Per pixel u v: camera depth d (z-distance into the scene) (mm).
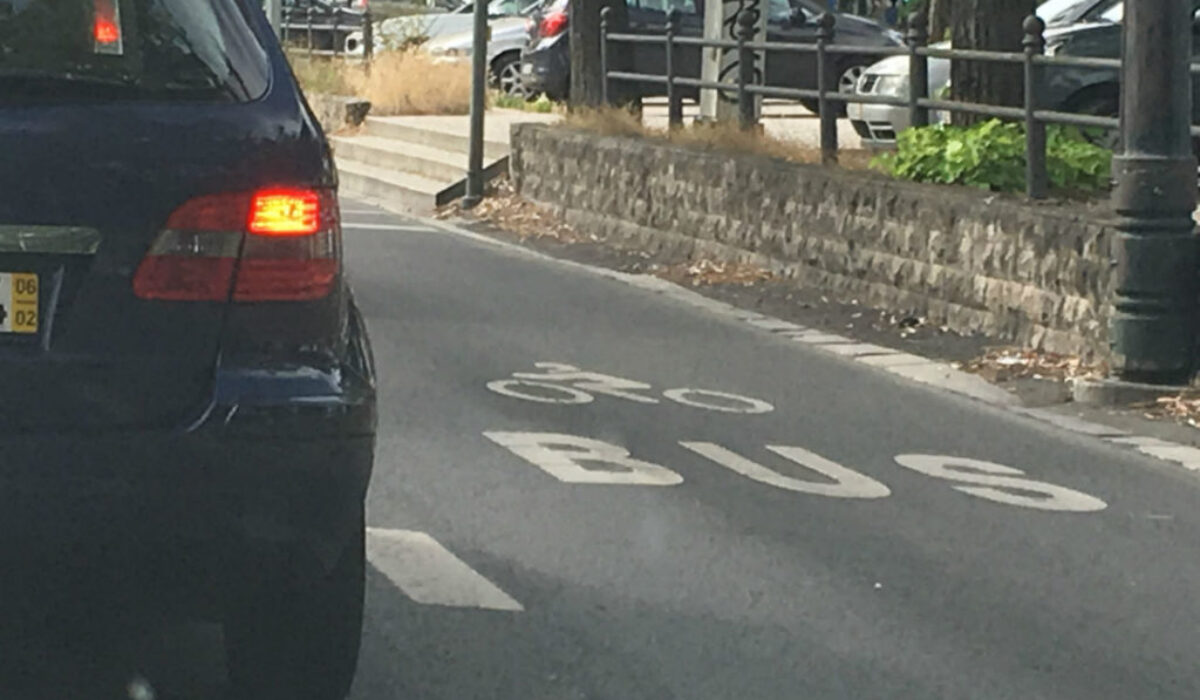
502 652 6074
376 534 7438
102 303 4617
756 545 7504
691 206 16703
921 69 14570
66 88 4637
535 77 28719
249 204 4703
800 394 10859
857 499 8367
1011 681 6000
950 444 9633
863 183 14125
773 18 27359
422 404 10094
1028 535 7852
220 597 4801
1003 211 12516
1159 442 9828
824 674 5988
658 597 6746
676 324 13250
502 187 20969
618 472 8695
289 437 4691
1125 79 10711
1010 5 15234
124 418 4637
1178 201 10672
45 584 4672
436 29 35469
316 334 4781
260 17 4957
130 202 4621
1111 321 10805
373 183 22797
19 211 4566
